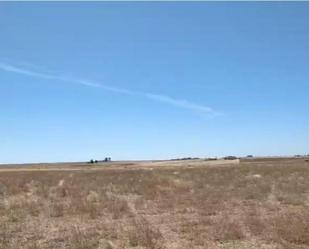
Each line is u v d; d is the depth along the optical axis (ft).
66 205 71.10
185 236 45.50
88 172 183.93
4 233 49.03
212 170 162.61
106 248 40.47
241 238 43.62
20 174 176.65
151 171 173.47
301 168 156.35
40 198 83.05
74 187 104.53
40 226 54.03
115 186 104.99
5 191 96.53
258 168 163.84
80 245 41.34
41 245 42.80
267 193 83.46
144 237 43.47
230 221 52.08
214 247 40.57
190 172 154.92
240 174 135.44
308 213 57.72
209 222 52.39
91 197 82.53
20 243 44.01
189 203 71.26
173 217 58.18
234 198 76.84
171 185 104.27
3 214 63.93
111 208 66.28
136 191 92.99
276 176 123.54
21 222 57.16
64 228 52.37
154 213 62.28
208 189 93.35
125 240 44.04
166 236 45.78
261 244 41.16
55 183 119.65
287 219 51.93
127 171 180.86
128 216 59.98
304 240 41.14
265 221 51.47
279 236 43.39
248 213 59.26
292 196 77.20
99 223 55.11
